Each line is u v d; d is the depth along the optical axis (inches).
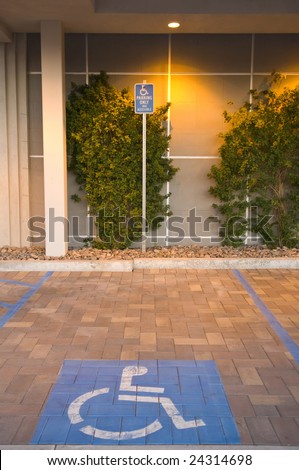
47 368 173.8
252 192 371.9
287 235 366.6
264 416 142.6
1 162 366.0
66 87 365.1
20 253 350.3
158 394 155.5
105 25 335.0
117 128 347.3
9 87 361.7
